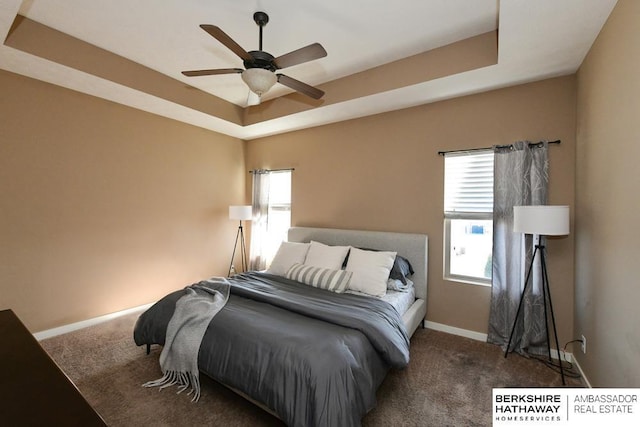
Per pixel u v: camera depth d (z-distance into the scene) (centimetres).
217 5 213
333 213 403
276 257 359
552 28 193
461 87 285
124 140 348
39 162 288
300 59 202
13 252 275
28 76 277
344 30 241
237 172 489
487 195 299
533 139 272
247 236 506
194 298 239
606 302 184
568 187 257
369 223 370
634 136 150
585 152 226
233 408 195
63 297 305
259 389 166
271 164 472
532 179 267
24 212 280
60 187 301
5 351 96
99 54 274
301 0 206
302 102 355
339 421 146
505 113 284
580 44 211
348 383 156
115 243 344
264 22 224
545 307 259
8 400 71
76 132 310
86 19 233
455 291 312
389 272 294
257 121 407
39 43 240
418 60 275
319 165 417
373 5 211
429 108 326
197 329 208
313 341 171
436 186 323
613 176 174
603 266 189
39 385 78
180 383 217
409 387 217
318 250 339
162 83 323
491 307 287
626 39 158
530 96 273
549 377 230
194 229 427
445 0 205
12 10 188
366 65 298
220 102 391
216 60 294
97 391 210
